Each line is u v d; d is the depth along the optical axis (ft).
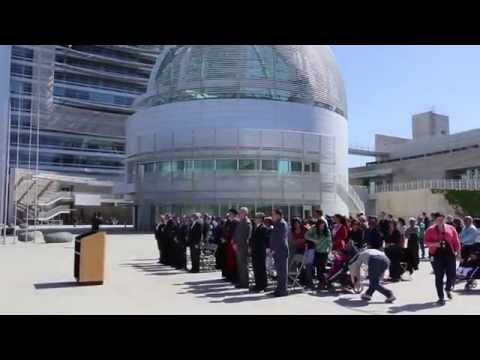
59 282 36.27
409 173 221.87
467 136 213.46
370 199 179.73
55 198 192.75
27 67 231.09
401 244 40.65
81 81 267.39
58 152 249.55
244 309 26.25
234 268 37.24
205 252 49.70
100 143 269.03
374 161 262.88
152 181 120.57
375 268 29.55
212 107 128.16
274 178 115.44
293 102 133.18
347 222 40.73
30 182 157.79
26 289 32.83
